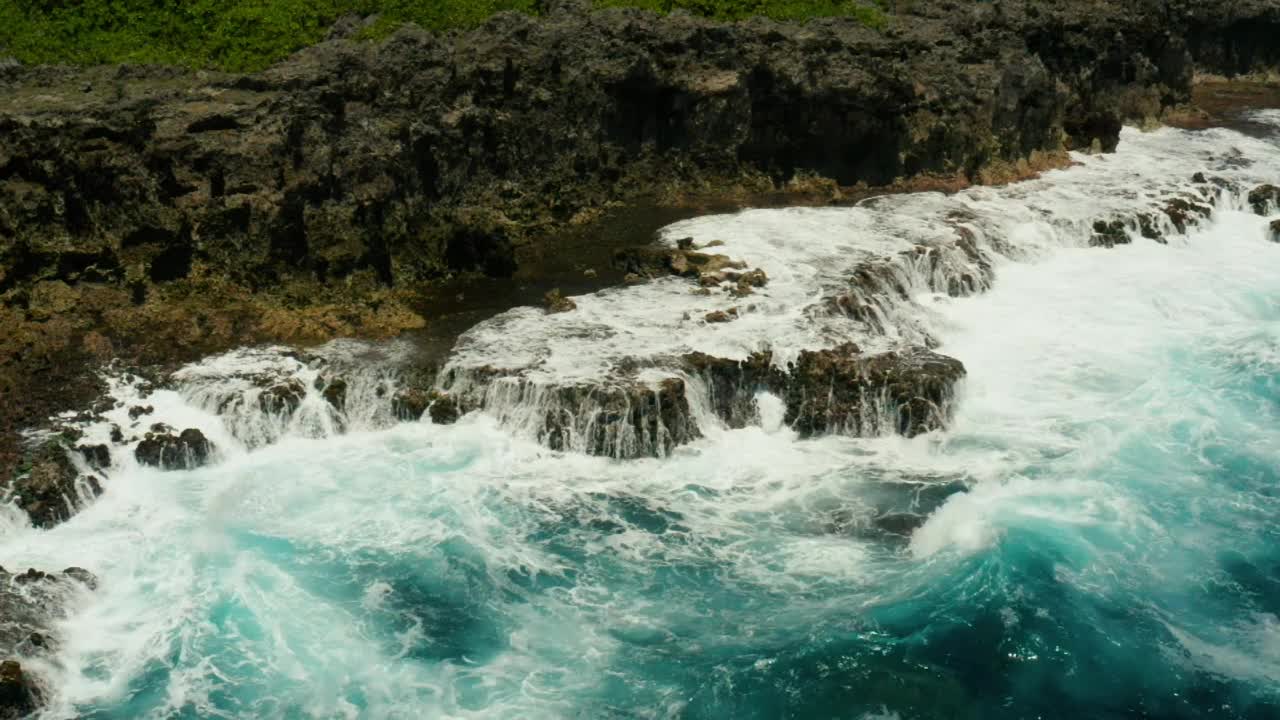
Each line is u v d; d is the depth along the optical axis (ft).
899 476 135.23
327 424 137.69
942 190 198.59
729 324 150.92
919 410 141.08
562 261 170.40
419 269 163.53
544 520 126.72
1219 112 250.16
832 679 109.40
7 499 121.90
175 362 142.41
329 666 109.50
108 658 108.99
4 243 147.23
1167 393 152.56
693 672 109.70
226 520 125.18
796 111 193.98
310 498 128.67
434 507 127.85
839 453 138.72
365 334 149.18
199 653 110.11
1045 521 128.77
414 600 116.67
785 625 114.93
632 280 163.94
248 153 154.20
